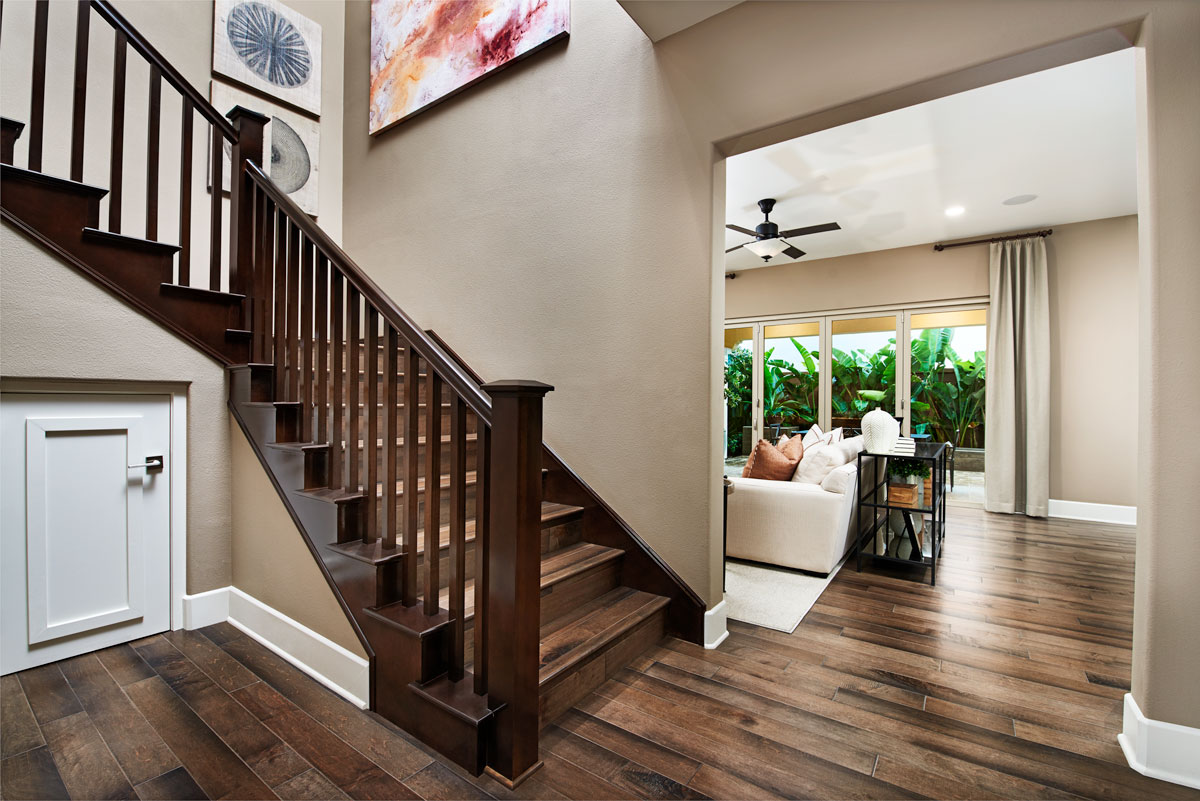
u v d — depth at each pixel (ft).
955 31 6.02
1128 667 7.34
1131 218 16.51
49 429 6.93
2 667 6.63
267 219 8.13
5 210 6.46
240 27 12.01
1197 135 5.00
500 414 5.17
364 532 6.67
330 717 5.93
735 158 13.11
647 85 8.46
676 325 8.16
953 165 13.43
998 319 18.03
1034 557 12.66
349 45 13.93
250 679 6.70
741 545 11.93
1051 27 5.55
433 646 5.62
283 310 7.94
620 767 5.25
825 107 6.81
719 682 6.86
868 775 5.19
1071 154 12.78
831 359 21.76
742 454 24.13
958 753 5.54
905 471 11.32
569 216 9.38
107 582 7.43
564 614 7.55
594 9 9.14
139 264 7.52
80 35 7.30
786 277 22.48
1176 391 5.11
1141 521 5.46
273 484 7.55
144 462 7.71
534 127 9.91
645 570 8.40
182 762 5.16
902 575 11.26
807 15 6.94
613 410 8.83
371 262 12.98
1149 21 5.16
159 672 6.83
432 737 5.40
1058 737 5.82
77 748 5.33
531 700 5.18
